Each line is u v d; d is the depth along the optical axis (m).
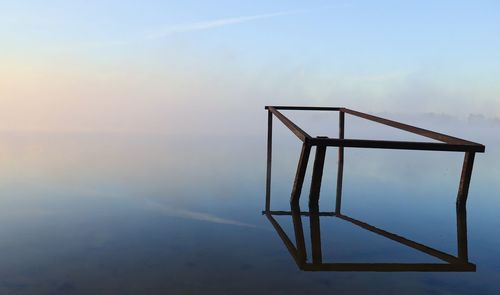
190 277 3.64
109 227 5.60
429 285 3.56
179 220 6.18
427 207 7.76
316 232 5.64
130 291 3.29
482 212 7.25
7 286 3.38
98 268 3.85
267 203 7.98
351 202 8.25
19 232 5.23
